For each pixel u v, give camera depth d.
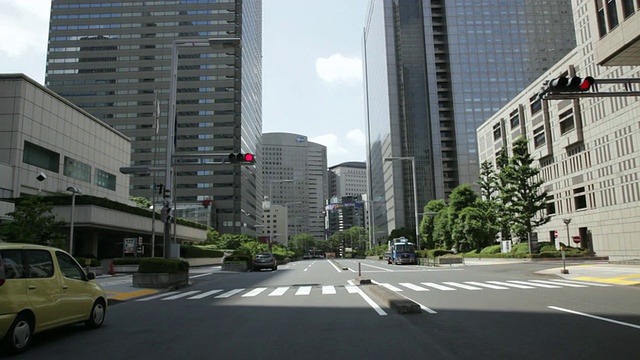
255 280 24.22
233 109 119.06
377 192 149.38
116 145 55.75
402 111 123.81
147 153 117.69
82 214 35.53
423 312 10.59
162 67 120.94
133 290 18.44
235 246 87.81
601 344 6.94
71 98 120.00
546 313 10.16
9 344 6.88
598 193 50.41
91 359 6.65
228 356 6.68
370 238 138.50
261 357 6.57
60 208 35.31
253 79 139.62
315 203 176.88
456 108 117.88
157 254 50.66
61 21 123.50
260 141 155.75
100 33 122.62
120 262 36.69
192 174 117.44
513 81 119.31
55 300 8.00
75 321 8.59
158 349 7.26
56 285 8.13
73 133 46.22
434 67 123.00
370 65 163.25
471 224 54.72
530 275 24.27
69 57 121.94
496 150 76.69
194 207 112.75
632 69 45.88
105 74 120.81
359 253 137.50
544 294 14.23
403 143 121.94
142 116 119.12
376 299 13.62
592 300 12.52
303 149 174.12
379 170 144.50
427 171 119.94
